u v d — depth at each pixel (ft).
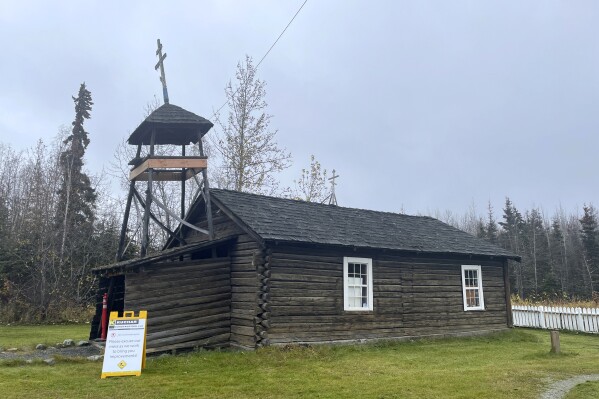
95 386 28.48
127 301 40.01
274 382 30.01
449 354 44.32
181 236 57.72
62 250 91.35
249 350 41.88
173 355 40.09
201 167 48.93
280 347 41.42
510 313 63.87
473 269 61.36
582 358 41.65
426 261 56.49
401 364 37.78
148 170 49.01
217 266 46.16
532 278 185.37
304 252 45.98
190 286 43.75
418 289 54.80
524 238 209.46
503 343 54.03
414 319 53.52
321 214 55.62
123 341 32.48
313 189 114.62
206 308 44.37
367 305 50.06
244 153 95.76
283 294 43.57
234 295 45.98
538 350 48.14
